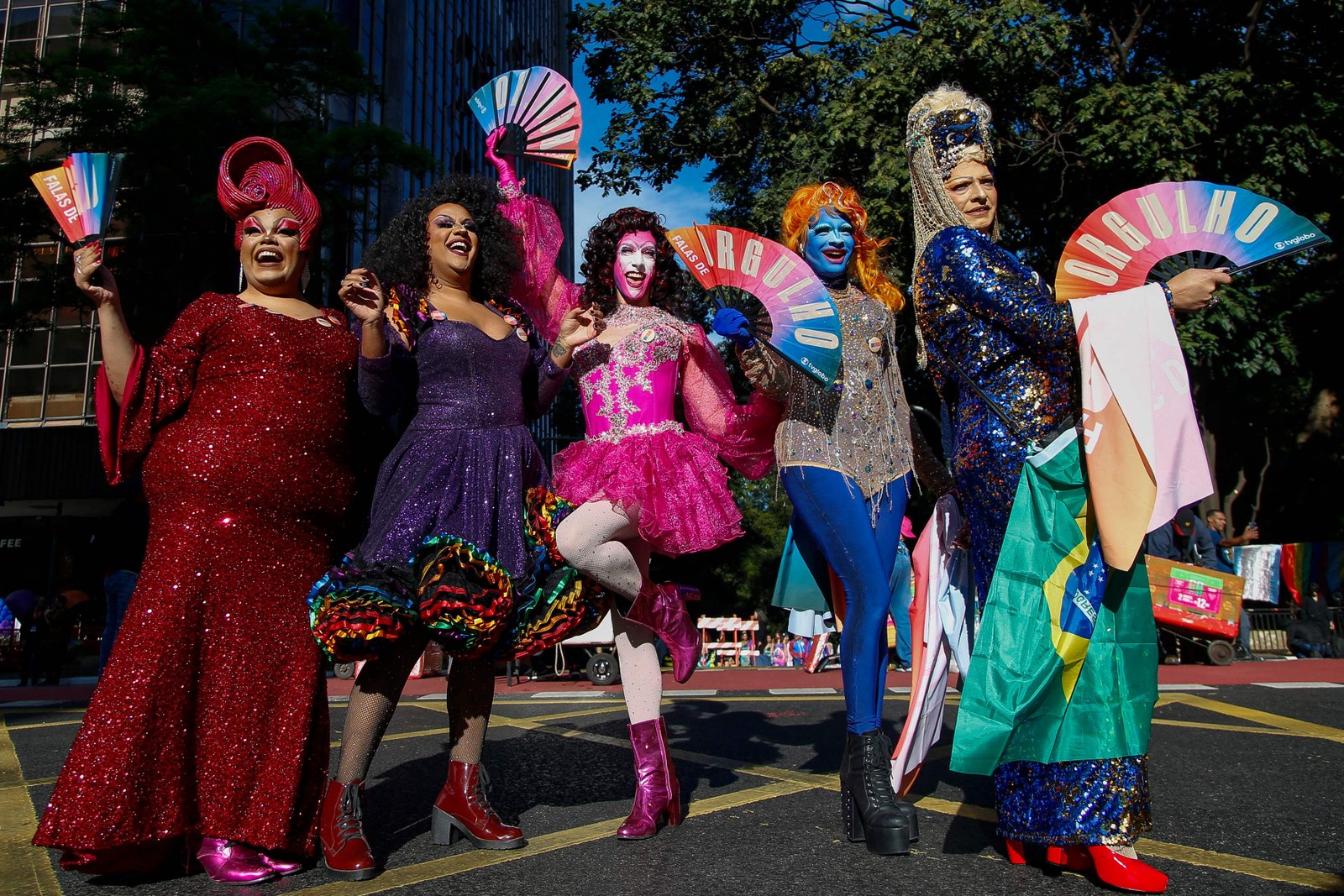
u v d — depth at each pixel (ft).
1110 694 7.24
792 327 8.93
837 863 7.70
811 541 9.75
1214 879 7.05
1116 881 6.93
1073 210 44.93
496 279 9.92
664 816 9.02
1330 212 46.57
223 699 7.84
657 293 10.85
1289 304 52.49
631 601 9.21
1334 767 11.05
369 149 53.06
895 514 9.37
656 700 9.16
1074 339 7.90
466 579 8.13
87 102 48.60
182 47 52.29
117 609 25.54
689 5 50.26
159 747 7.51
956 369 8.34
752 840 8.45
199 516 8.06
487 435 8.92
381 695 7.98
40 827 7.14
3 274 55.36
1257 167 42.34
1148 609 7.63
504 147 11.48
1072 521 7.59
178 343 8.38
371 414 8.54
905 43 41.50
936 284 8.38
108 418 8.18
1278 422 69.97
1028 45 39.65
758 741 13.65
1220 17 46.42
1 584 78.79
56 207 8.05
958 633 8.92
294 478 8.38
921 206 8.93
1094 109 40.57
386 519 8.29
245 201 8.98
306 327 8.69
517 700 20.51
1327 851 7.80
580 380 10.27
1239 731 13.41
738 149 53.62
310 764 8.03
